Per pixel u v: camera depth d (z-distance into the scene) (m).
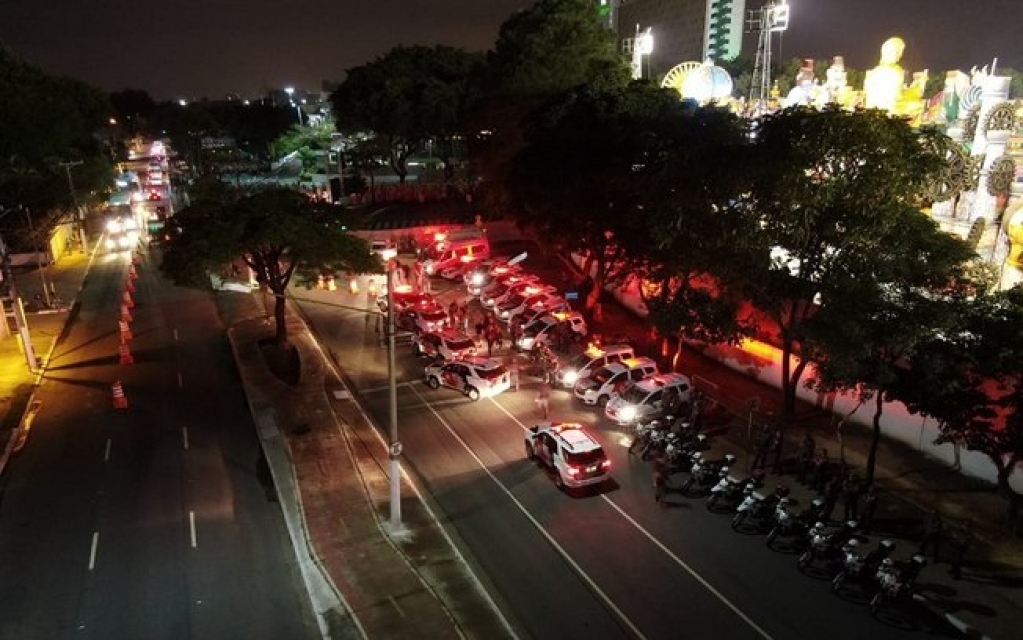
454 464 25.67
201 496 23.92
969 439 19.36
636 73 70.12
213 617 18.05
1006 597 17.78
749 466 24.77
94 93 81.44
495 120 56.44
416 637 17.03
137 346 40.19
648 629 17.23
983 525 20.89
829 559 19.39
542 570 19.55
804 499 22.42
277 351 37.72
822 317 21.92
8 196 58.66
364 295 48.84
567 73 56.97
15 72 59.12
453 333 36.47
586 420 29.12
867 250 21.81
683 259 27.09
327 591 18.89
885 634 16.86
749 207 24.61
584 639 16.95
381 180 99.38
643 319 42.62
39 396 32.94
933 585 18.28
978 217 32.78
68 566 20.16
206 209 35.50
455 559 20.06
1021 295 18.94
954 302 19.77
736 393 31.73
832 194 22.14
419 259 57.03
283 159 123.38
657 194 27.62
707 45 168.00
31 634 17.47
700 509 22.41
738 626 17.25
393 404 20.83
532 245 63.34
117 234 74.31
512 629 17.28
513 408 30.44
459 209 74.06
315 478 24.73
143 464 26.22
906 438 26.22
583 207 35.06
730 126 28.06
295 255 33.44
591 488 23.80
